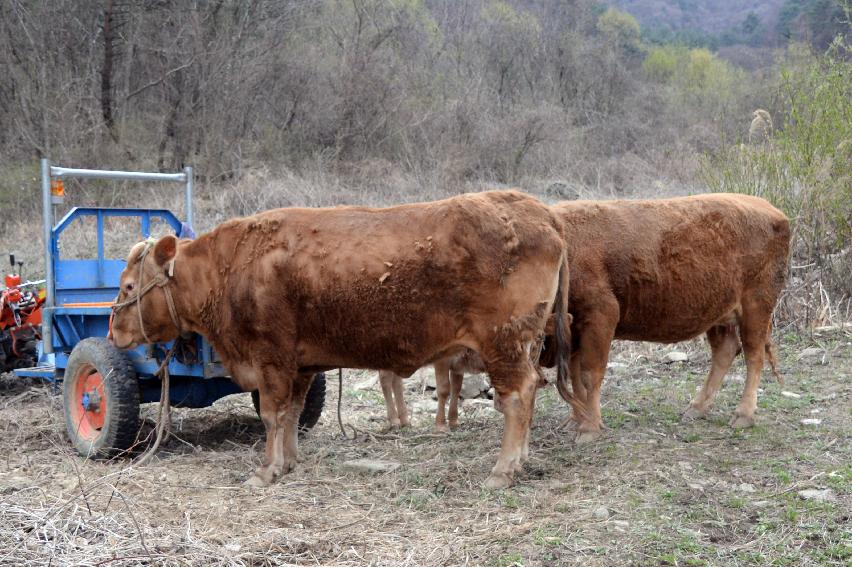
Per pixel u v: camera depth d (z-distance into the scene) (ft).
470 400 28.48
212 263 20.24
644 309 22.70
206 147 66.08
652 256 22.33
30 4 70.23
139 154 65.82
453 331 18.39
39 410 27.20
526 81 97.40
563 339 19.29
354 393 29.71
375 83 74.54
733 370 29.84
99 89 70.79
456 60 94.12
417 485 19.29
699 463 20.20
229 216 54.60
